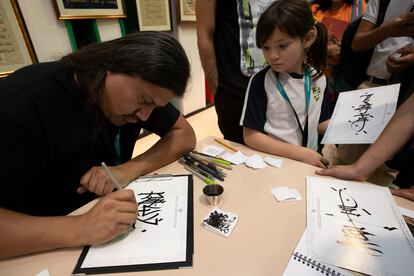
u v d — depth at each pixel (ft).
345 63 4.88
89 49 1.95
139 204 1.98
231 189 2.14
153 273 1.44
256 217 1.82
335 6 5.86
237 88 3.91
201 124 9.57
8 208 1.74
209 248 1.58
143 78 1.67
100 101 1.95
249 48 3.74
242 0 3.55
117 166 2.34
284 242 1.61
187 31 8.83
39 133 1.82
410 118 2.20
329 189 2.11
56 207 2.35
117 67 1.71
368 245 1.58
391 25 3.65
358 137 2.36
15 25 4.76
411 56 3.58
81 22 5.95
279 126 3.12
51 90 1.89
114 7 6.36
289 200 1.99
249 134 2.97
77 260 1.53
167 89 1.76
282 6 2.82
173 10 8.27
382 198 2.00
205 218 1.81
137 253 1.56
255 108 3.08
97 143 2.27
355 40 4.44
